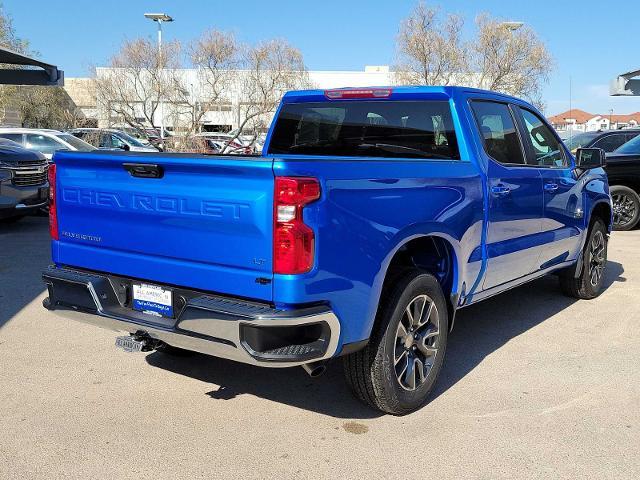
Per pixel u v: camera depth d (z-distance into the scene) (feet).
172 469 10.67
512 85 109.70
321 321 10.34
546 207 17.47
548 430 12.15
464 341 17.38
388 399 12.19
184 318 10.77
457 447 11.48
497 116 16.17
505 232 15.48
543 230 17.57
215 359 15.84
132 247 11.81
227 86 101.86
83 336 17.37
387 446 11.50
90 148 50.78
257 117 103.04
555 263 19.19
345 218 10.54
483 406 13.20
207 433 11.94
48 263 26.73
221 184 10.43
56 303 12.97
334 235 10.36
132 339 12.04
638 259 29.48
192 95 101.76
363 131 16.28
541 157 18.10
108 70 98.68
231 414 12.77
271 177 9.93
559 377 14.83
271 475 10.51
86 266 12.67
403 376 12.55
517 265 16.48
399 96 15.42
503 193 15.11
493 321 19.30
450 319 14.03
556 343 17.29
